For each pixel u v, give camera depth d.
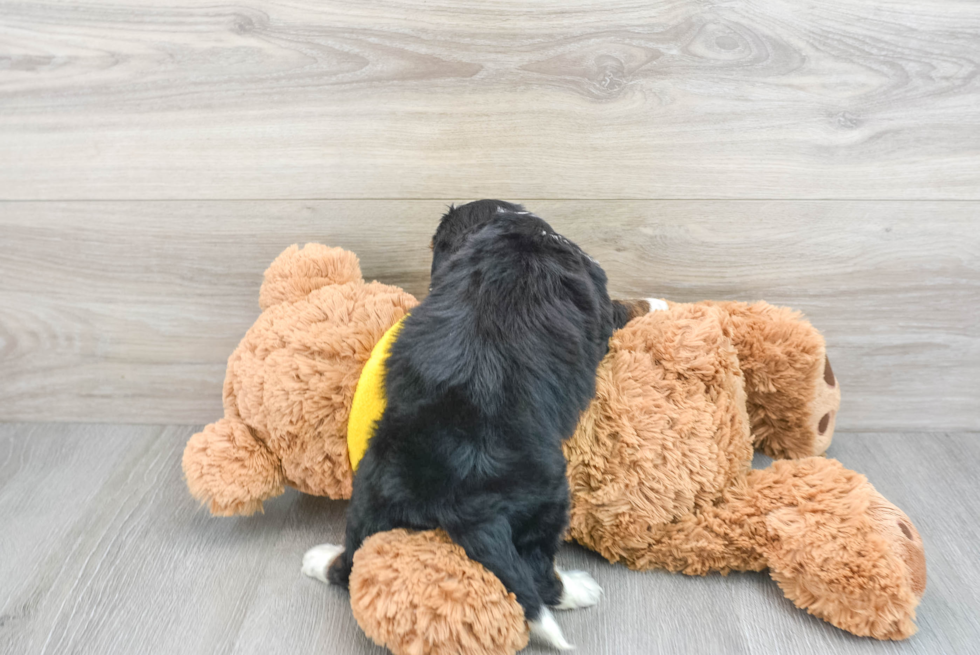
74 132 1.29
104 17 1.21
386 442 0.91
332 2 1.18
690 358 1.08
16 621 1.02
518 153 1.27
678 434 1.04
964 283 1.33
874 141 1.24
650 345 1.10
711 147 1.26
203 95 1.25
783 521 1.01
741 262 1.34
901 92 1.21
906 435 1.44
